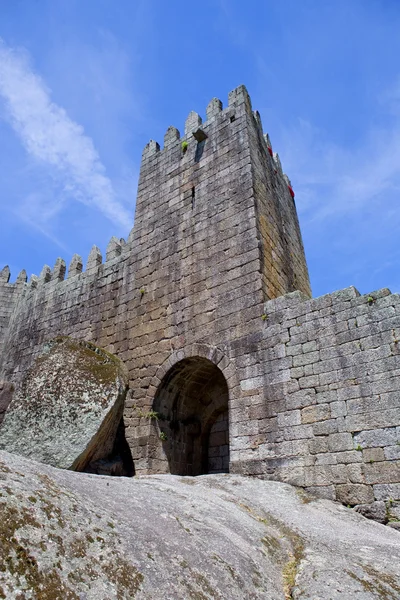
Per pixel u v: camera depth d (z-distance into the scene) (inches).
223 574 197.5
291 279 740.7
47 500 183.5
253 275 613.6
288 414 500.4
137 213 851.4
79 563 154.6
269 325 564.1
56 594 134.0
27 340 986.7
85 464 563.2
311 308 536.4
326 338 508.4
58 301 960.9
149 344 697.6
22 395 604.7
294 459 475.2
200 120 853.2
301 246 902.4
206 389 716.0
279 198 831.1
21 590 127.8
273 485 453.4
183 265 713.0
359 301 501.0
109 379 600.7
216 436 697.0
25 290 1126.4
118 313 786.2
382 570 239.6
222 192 720.3
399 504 396.8
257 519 323.0
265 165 792.3
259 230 655.1
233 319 604.4
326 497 438.0
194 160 802.8
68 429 549.0
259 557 239.1
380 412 440.8
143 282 767.1
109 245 919.0
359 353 478.3
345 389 471.5
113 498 243.3
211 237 694.5
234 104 796.0
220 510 296.5
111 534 184.2
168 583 169.5
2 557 135.6
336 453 450.6
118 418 621.0
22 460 235.6
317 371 498.9
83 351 645.3
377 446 430.0
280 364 532.4
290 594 217.5
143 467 608.7
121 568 163.8
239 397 550.9
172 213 784.3
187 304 673.6
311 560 249.1
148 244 796.0
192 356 628.1
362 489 421.4
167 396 668.7
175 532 220.7
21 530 153.0
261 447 505.4
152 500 269.6
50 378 611.8
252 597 194.2
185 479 438.9
